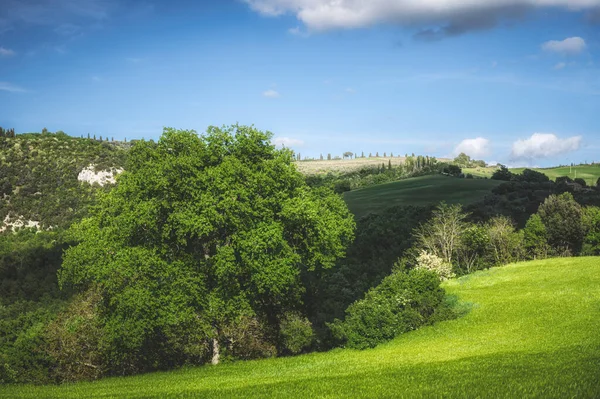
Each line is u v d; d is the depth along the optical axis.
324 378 25.25
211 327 39.34
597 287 46.06
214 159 39.50
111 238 37.69
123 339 35.69
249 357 44.03
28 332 44.94
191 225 35.25
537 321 38.56
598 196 115.69
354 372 27.31
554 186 137.38
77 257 37.91
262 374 30.97
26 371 39.44
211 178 37.12
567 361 22.22
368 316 41.00
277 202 39.75
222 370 34.66
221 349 42.66
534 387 16.14
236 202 36.22
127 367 40.59
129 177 38.72
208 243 39.97
